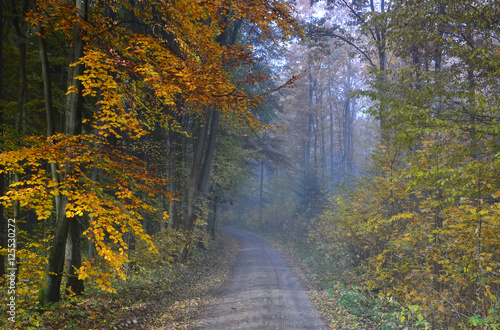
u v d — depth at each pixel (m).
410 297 7.88
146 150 13.98
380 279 9.24
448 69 7.93
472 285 6.80
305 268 15.99
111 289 4.88
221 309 8.55
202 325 7.18
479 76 8.21
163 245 12.59
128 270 10.62
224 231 40.94
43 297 6.61
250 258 19.38
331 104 41.72
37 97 10.61
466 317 6.26
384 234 9.80
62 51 11.16
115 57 6.29
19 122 7.95
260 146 30.30
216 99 6.84
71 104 6.73
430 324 6.73
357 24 19.72
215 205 28.52
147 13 7.97
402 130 7.22
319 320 7.85
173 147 15.23
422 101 7.66
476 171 6.05
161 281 11.15
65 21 6.59
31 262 7.17
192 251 16.39
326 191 26.27
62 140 5.77
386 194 9.87
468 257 6.63
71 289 7.32
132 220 5.28
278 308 8.73
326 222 15.36
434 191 8.45
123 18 11.71
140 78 7.41
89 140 5.88
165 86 5.89
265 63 22.91
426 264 7.79
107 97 5.47
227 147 20.22
